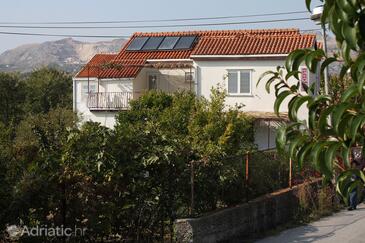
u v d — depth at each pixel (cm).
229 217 1105
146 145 998
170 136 1046
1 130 995
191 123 1867
